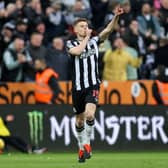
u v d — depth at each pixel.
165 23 56.69
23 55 48.16
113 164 32.69
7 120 44.69
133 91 47.75
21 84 46.28
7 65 48.03
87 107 31.23
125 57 49.78
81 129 31.95
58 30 53.50
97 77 32.06
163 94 48.28
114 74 49.59
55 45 49.50
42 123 45.16
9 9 51.44
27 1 53.72
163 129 47.12
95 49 32.06
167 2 57.16
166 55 51.69
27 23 51.66
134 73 50.44
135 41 52.59
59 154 43.34
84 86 31.73
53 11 53.59
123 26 54.31
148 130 46.81
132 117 46.59
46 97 46.22
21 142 43.88
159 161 35.53
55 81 46.31
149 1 58.44
